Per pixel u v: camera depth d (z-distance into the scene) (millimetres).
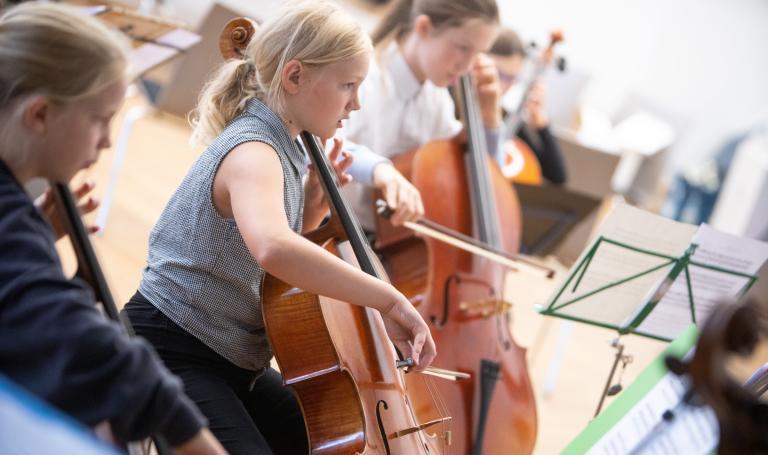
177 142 5992
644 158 8352
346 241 2385
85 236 1746
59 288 1410
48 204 1836
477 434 2895
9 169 1488
